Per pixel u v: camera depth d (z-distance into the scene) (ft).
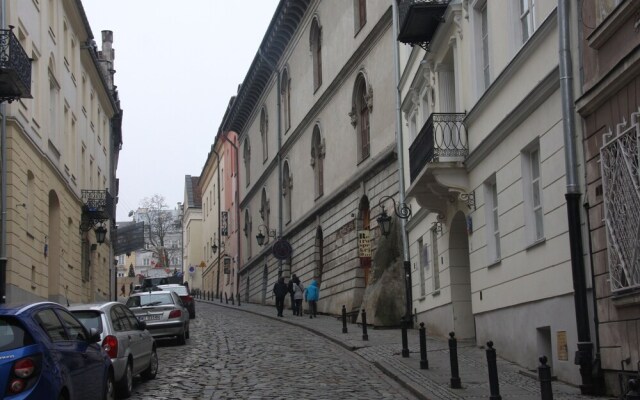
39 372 29.12
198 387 48.80
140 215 391.65
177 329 76.18
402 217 87.61
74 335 35.22
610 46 37.78
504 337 54.70
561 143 43.39
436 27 68.80
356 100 114.32
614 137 37.45
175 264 445.78
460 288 71.10
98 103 148.15
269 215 180.24
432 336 77.82
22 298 83.20
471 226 62.13
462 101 64.03
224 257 249.55
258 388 47.93
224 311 150.61
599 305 39.32
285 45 160.04
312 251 137.08
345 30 119.44
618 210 36.63
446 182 62.18
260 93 189.88
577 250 40.96
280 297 120.67
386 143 99.50
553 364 45.44
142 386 49.62
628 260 35.73
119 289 327.06
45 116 95.35
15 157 80.79
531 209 49.65
